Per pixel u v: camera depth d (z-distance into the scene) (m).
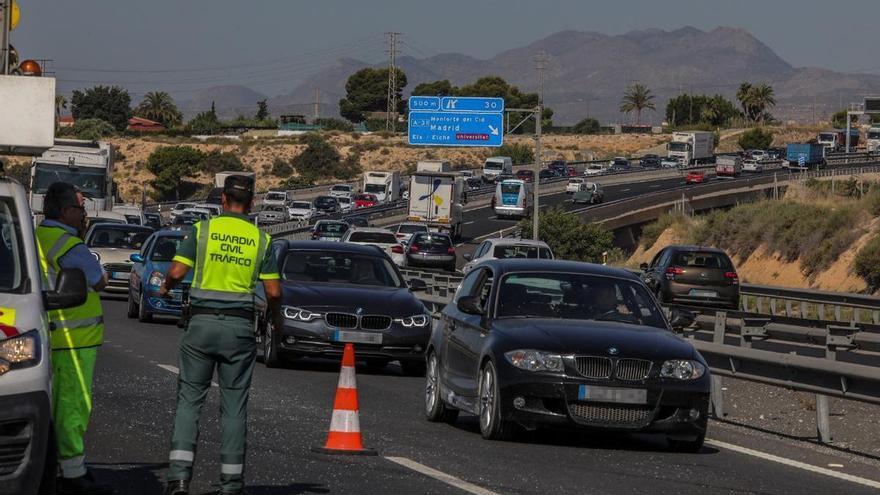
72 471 14.14
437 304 41.75
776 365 22.67
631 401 18.20
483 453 18.02
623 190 197.38
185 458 13.02
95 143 71.38
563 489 15.44
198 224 13.35
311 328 27.97
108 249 52.91
